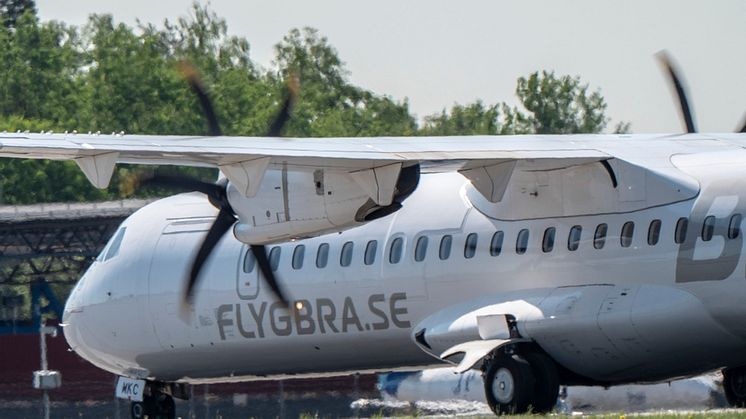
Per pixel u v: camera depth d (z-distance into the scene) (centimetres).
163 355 9406
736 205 7325
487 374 7900
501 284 8031
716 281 7325
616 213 7675
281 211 7725
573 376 7981
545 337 7750
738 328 7388
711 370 7950
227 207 8044
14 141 6669
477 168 7538
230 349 9125
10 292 18750
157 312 9325
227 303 9031
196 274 8375
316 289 8694
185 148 6888
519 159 7350
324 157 7050
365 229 8594
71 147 6650
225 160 7025
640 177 7588
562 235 7844
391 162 7150
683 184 7512
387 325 8469
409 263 8344
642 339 7544
